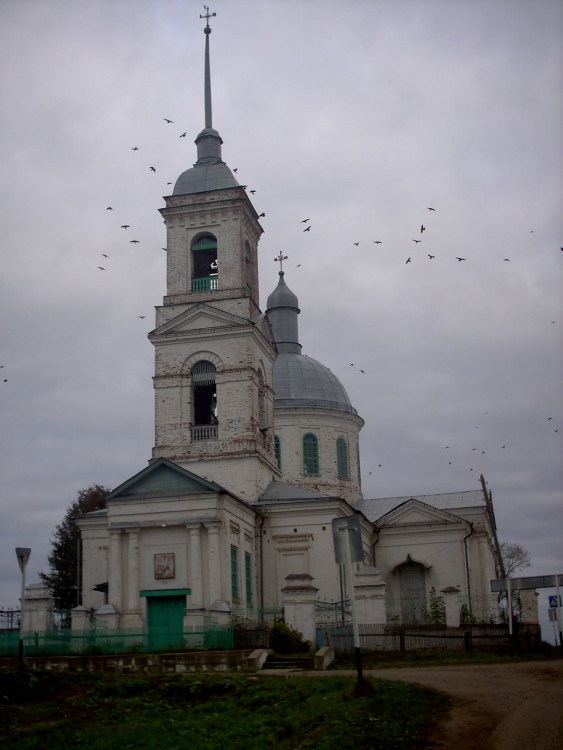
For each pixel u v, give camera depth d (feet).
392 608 185.88
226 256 173.88
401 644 123.34
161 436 167.73
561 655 117.70
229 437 165.48
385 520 190.60
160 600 144.25
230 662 115.34
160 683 93.50
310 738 65.16
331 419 211.20
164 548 145.18
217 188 177.27
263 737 66.90
